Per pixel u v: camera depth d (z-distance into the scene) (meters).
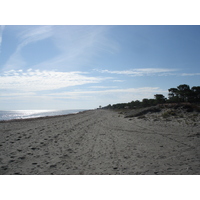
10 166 6.27
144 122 21.58
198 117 20.48
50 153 8.25
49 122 27.03
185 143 9.98
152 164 6.47
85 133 15.30
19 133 14.73
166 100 56.81
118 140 11.75
